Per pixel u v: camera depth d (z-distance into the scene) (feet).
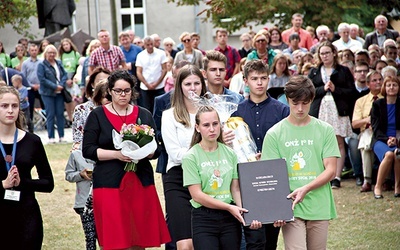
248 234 25.52
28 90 74.59
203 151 25.25
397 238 34.65
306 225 25.59
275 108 27.81
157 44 80.28
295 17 73.31
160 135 29.53
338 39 72.74
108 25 130.62
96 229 27.43
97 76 31.48
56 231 38.55
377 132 43.29
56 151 64.03
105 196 26.99
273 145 25.58
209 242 24.76
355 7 89.45
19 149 26.37
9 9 58.90
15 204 26.11
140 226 27.27
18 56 85.92
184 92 28.02
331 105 45.91
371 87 45.37
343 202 42.16
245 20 90.63
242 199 24.67
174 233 27.37
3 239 26.07
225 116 27.27
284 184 24.79
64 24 101.65
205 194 24.81
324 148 25.43
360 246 33.73
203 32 130.31
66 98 69.31
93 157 27.22
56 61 69.00
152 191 27.63
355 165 46.11
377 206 40.86
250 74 27.63
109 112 27.73
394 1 68.08
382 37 65.98
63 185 50.24
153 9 131.23
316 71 46.75
